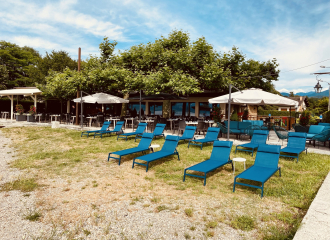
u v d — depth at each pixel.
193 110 20.36
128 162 7.00
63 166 6.54
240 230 3.15
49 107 26.44
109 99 14.87
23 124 17.98
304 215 3.50
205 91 19.14
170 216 3.58
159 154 6.72
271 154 5.43
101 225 3.35
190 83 13.33
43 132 13.66
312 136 9.41
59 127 16.23
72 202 4.14
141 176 5.64
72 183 5.16
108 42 18.53
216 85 14.80
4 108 25.89
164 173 5.86
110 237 3.04
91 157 7.61
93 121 18.38
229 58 17.34
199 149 8.79
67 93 18.52
